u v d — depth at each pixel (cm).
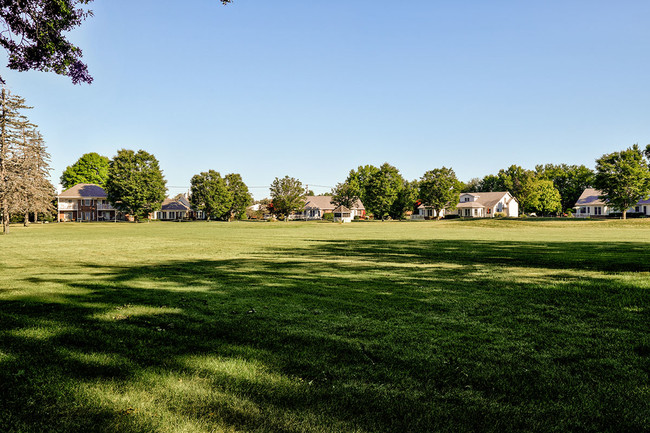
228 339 499
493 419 307
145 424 295
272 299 739
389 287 857
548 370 401
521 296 753
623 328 544
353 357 436
